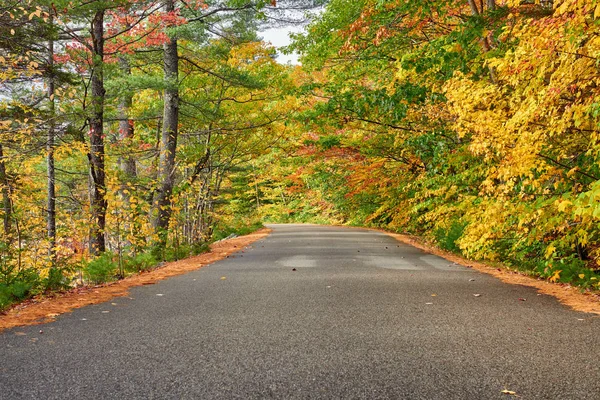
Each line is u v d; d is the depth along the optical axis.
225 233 27.45
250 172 46.38
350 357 3.98
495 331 4.82
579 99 6.45
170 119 18.23
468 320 5.33
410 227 24.70
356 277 9.10
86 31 15.98
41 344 4.49
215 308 6.25
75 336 4.80
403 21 13.59
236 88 21.72
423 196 16.22
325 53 16.67
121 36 16.77
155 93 23.56
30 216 12.16
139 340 4.62
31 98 12.69
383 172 26.12
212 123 21.30
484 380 3.40
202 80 20.94
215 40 20.00
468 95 8.73
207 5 17.22
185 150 19.94
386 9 12.03
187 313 5.94
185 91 21.19
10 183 10.80
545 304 6.27
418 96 13.76
